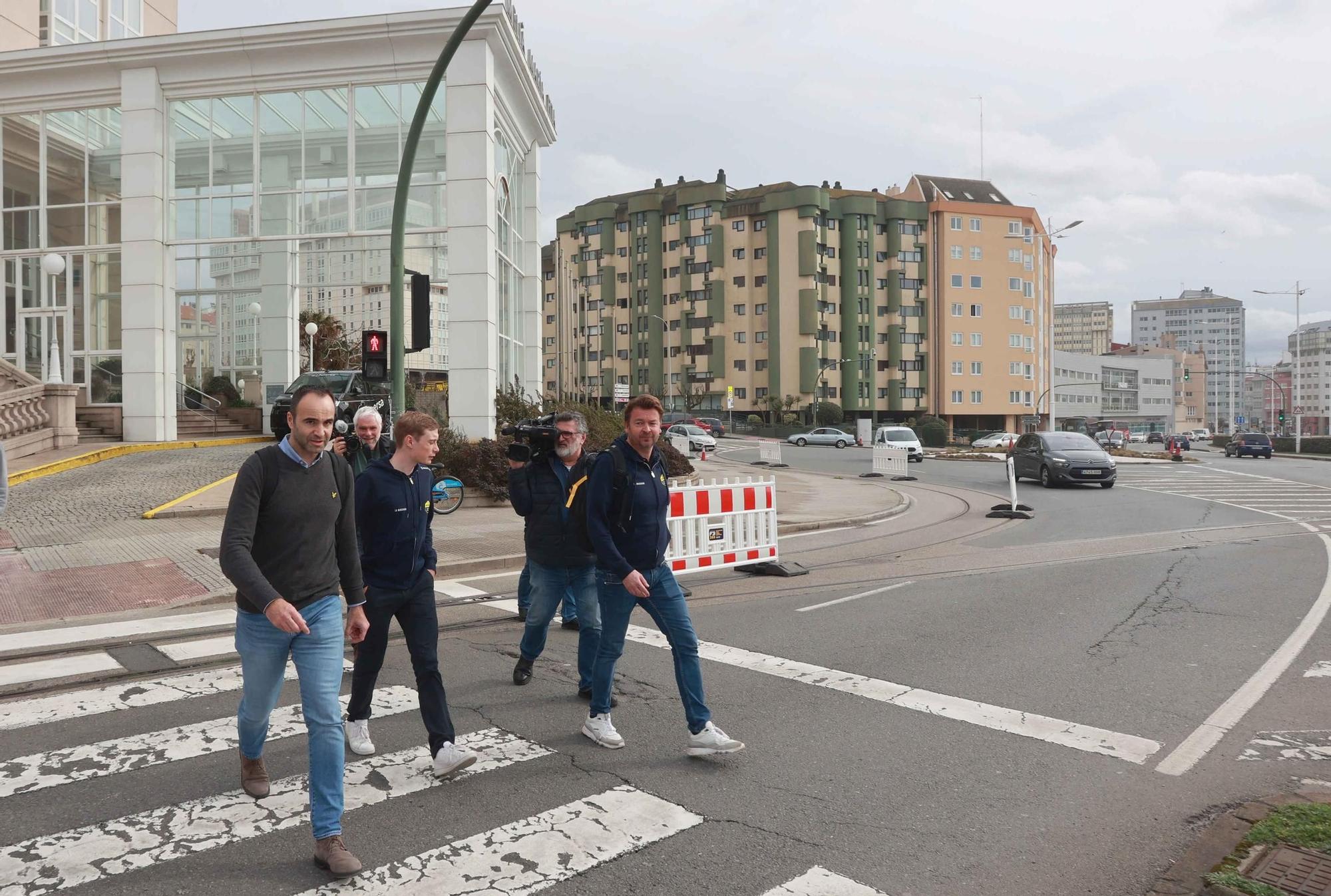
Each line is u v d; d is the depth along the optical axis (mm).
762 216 88625
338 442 6574
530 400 23562
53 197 23703
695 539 9664
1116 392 124375
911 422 77375
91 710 5473
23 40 27375
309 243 24094
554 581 5902
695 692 4613
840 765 4562
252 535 3541
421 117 11828
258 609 3615
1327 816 3725
